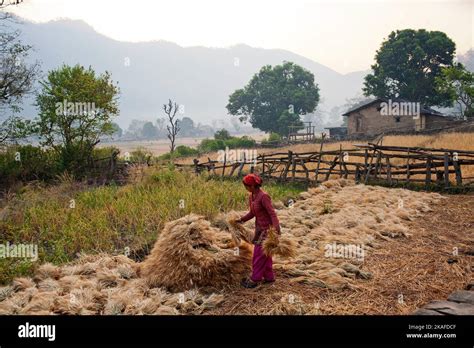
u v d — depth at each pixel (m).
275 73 72.62
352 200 11.97
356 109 45.41
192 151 41.47
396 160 20.41
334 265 6.89
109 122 21.25
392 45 54.81
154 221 10.29
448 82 45.53
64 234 9.48
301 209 11.20
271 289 6.11
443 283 6.14
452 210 10.77
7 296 6.34
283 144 42.97
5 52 20.61
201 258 6.17
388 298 5.70
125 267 7.08
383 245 8.10
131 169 17.62
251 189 6.30
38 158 19.94
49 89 20.53
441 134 31.58
